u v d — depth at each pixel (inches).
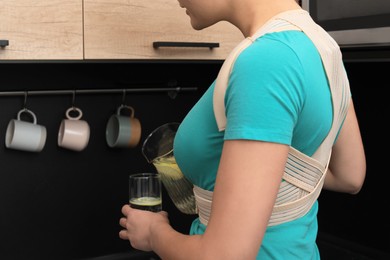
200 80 72.5
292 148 27.5
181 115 71.8
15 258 62.7
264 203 24.0
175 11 53.9
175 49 54.5
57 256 65.3
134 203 41.4
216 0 30.9
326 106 27.6
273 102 24.2
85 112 65.2
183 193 37.3
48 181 63.8
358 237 69.4
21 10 46.1
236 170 24.3
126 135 64.7
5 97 60.2
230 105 25.2
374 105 66.3
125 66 66.9
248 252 23.9
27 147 59.4
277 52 25.1
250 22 29.6
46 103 62.6
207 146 29.0
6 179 61.2
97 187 67.1
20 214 62.5
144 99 69.0
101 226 68.0
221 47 57.4
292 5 29.5
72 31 48.7
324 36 28.5
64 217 65.3
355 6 50.3
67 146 62.1
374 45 49.3
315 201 32.9
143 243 32.1
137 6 51.8
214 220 24.6
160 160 36.8
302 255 31.0
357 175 36.3
